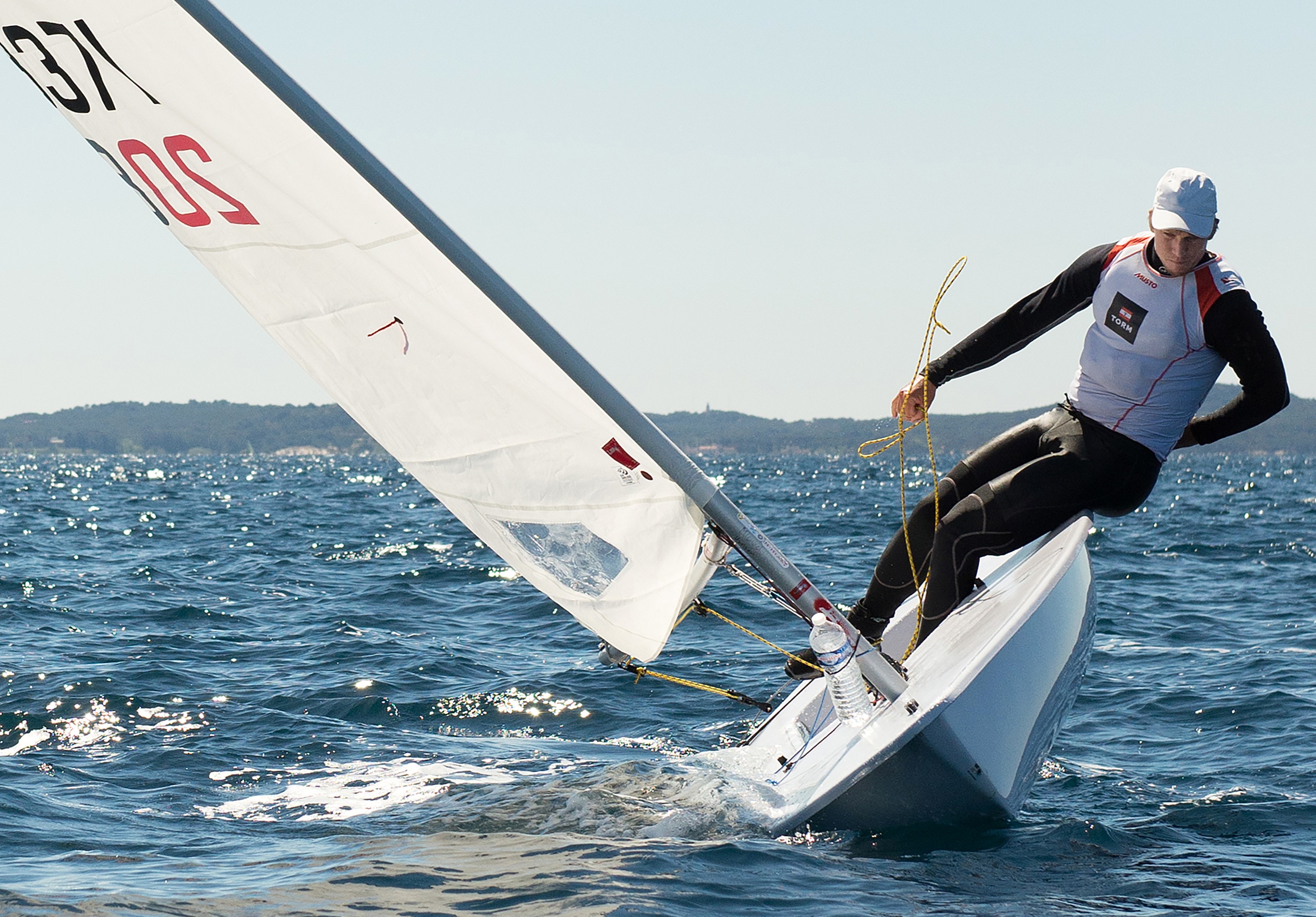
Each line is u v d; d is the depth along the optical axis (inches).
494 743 530.9
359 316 354.0
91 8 326.6
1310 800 418.6
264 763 483.5
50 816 394.0
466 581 1170.0
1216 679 654.5
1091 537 1642.5
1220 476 6845.5
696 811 382.6
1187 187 337.1
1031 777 379.9
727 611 920.9
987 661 343.9
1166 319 354.0
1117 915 295.4
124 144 347.3
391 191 331.3
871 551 1514.5
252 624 882.8
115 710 574.2
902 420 408.5
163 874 327.6
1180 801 421.1
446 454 371.2
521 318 339.0
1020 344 392.8
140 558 1411.2
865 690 366.3
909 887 313.3
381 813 403.5
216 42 324.8
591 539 370.6
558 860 334.0
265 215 344.8
